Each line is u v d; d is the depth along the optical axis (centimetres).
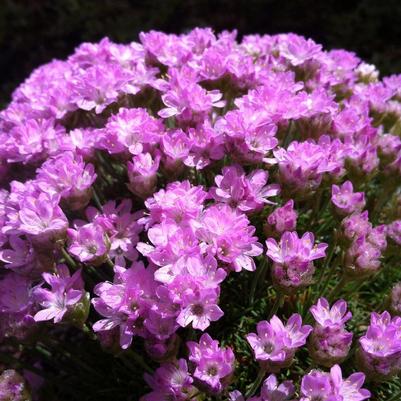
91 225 12
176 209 12
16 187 14
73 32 43
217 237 11
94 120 16
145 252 12
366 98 17
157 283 11
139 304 11
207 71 16
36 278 12
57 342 14
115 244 13
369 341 11
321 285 15
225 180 13
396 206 15
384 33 37
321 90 15
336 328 11
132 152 13
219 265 11
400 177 15
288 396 11
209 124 14
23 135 15
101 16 43
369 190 18
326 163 13
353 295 15
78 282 12
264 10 40
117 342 11
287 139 16
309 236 12
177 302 11
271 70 17
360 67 21
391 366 11
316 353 11
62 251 12
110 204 13
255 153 13
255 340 11
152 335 11
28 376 15
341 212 13
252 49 19
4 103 39
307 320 14
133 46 17
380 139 15
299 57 17
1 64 42
